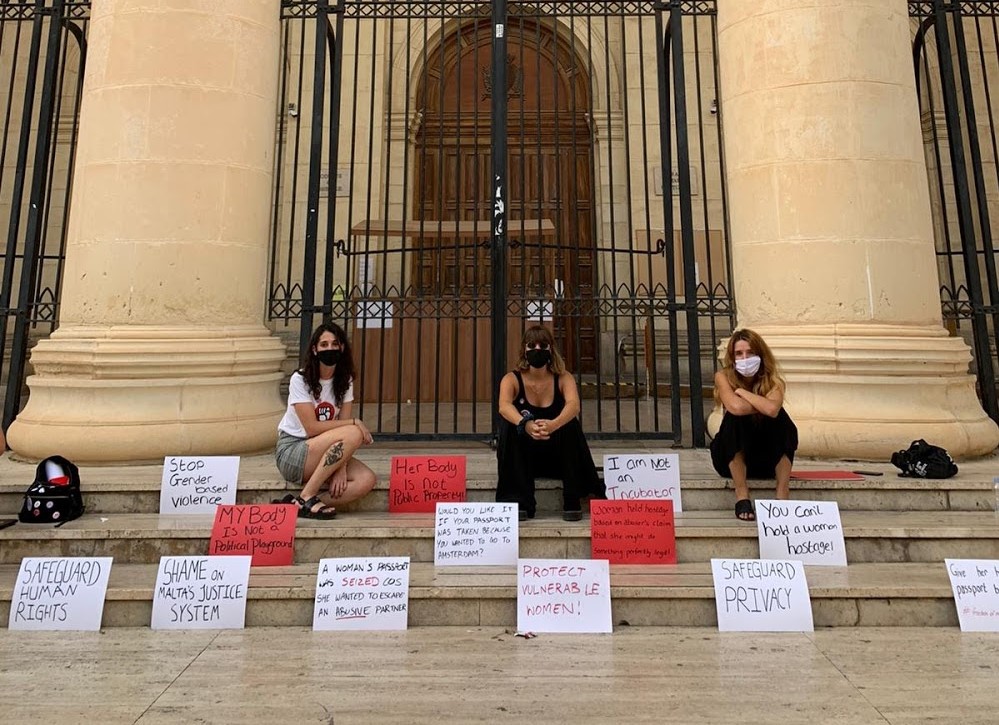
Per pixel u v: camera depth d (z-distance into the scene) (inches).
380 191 358.0
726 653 93.0
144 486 138.8
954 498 137.0
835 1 179.6
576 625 102.0
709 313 202.5
